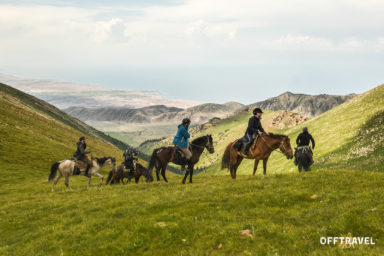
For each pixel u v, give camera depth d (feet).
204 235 31.89
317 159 159.43
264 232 30.71
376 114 166.40
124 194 55.47
